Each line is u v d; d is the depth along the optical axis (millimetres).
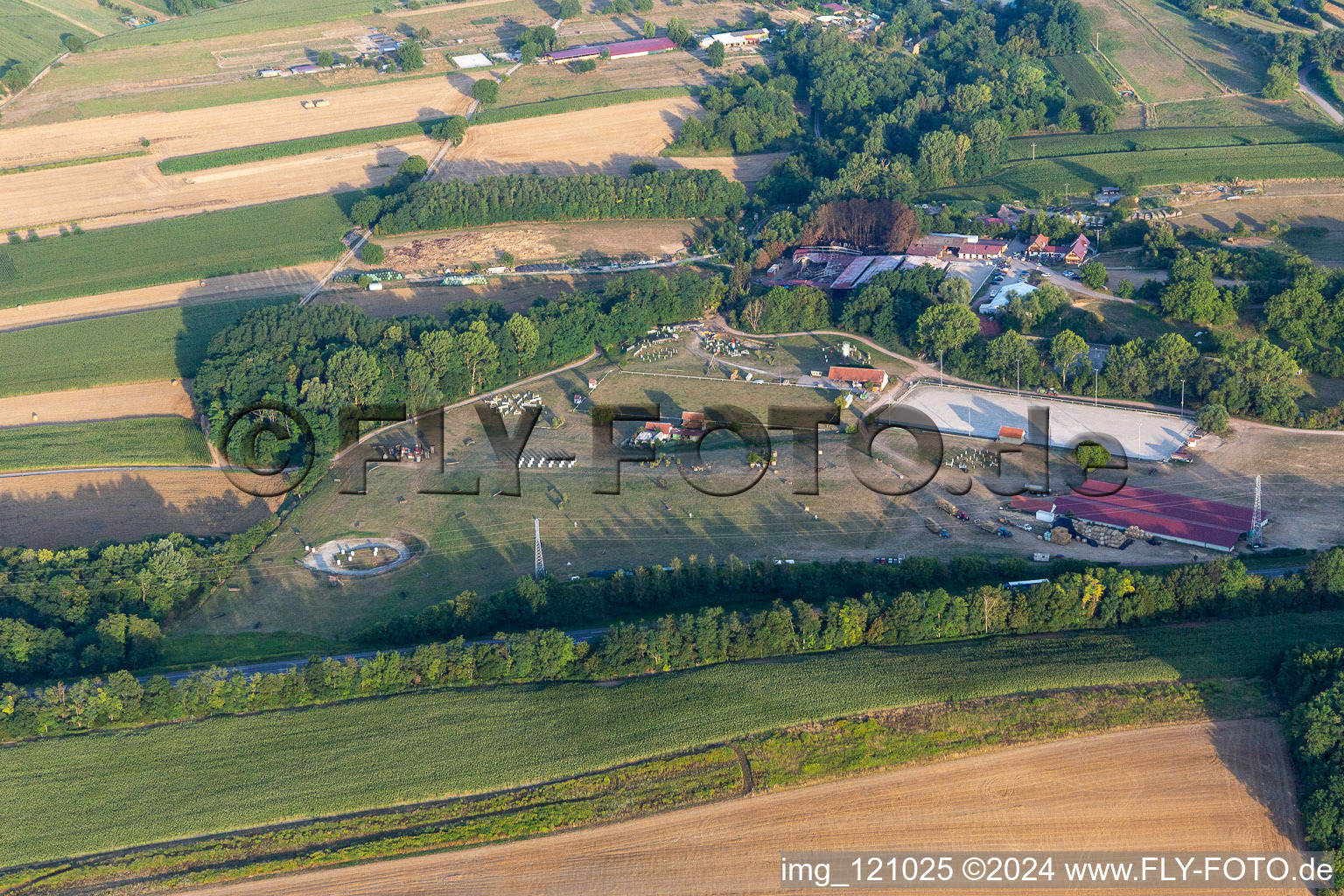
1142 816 190750
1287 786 194000
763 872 185000
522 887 184750
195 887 187375
